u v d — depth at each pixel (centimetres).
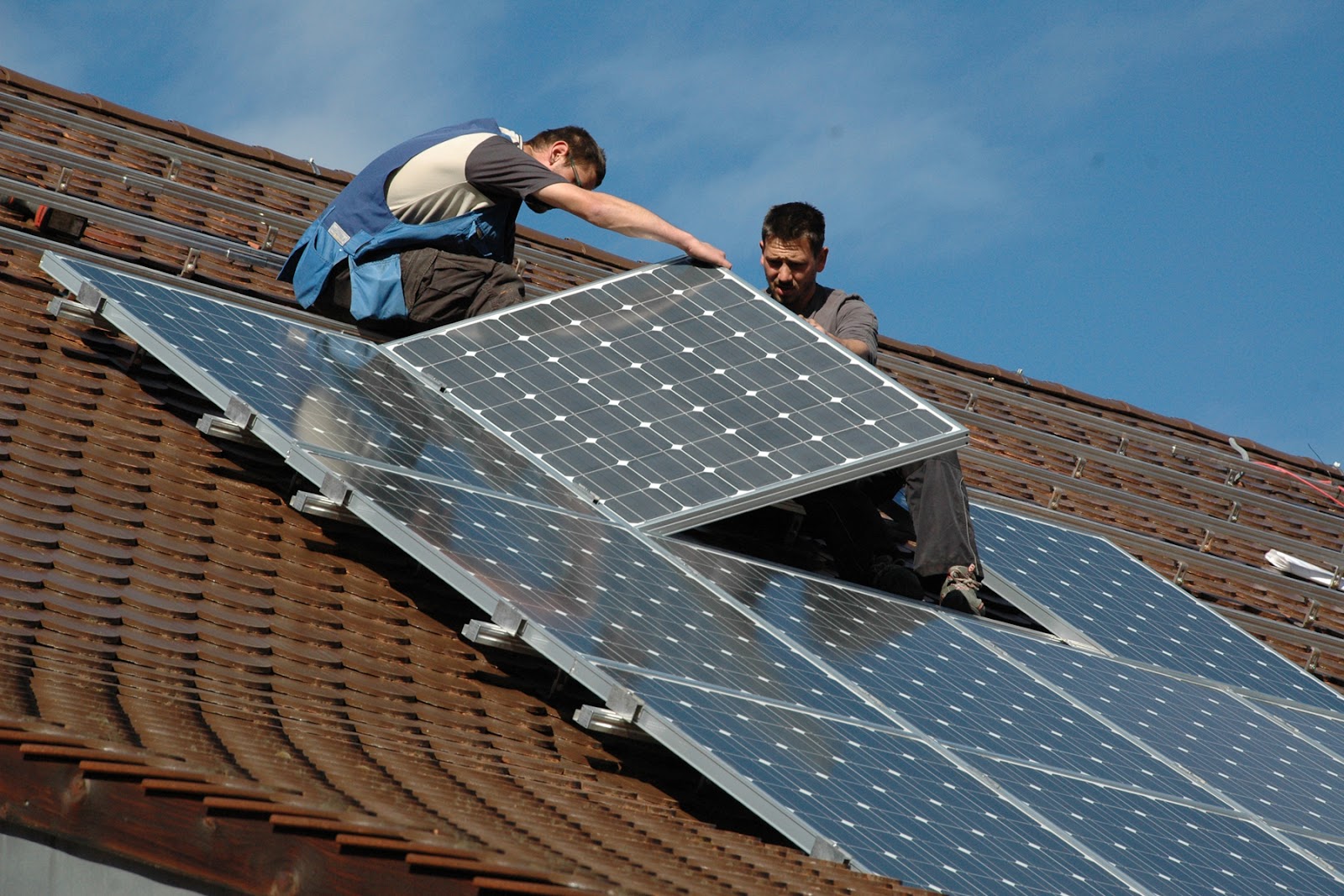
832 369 1620
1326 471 2795
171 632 1122
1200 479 2436
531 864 873
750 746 1101
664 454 1470
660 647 1190
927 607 1545
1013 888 1045
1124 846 1159
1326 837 1330
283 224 1948
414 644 1247
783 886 978
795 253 1719
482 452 1416
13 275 1518
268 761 955
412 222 1580
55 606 1093
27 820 855
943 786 1150
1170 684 1577
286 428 1270
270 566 1252
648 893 872
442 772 1059
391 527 1193
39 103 1975
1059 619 1620
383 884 812
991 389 2453
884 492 1722
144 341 1331
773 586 1423
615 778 1184
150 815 843
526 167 1565
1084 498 2225
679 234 1664
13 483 1211
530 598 1177
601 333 1620
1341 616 2214
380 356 1544
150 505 1257
